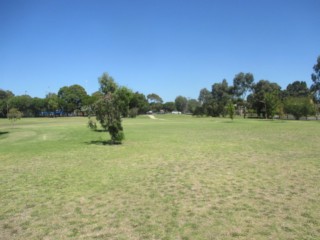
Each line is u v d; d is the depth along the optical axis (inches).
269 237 211.0
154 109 7012.8
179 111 7007.9
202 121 2340.1
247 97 4168.3
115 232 225.0
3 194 331.6
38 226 239.9
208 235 215.9
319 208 269.7
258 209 269.6
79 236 219.3
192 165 488.1
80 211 273.1
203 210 269.4
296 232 218.4
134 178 400.5
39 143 851.4
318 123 1887.3
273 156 565.6
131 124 1926.7
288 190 330.0
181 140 886.4
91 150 687.7
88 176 415.5
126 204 291.0
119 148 718.5
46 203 298.2
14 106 4362.7
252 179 383.9
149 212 266.8
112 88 1360.7
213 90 5300.2
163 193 326.6
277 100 2618.1
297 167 458.6
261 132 1157.7
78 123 2138.3
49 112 4869.6
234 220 243.6
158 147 726.5
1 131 1370.6
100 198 311.7
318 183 359.3
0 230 233.6
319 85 3009.4
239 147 703.7
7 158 583.2
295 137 936.3
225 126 1604.3
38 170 462.0
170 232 222.5
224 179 386.3
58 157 589.3
